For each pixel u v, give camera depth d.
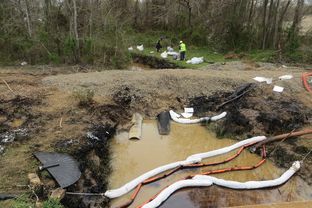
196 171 8.37
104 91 11.48
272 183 7.87
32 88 11.31
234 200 7.40
